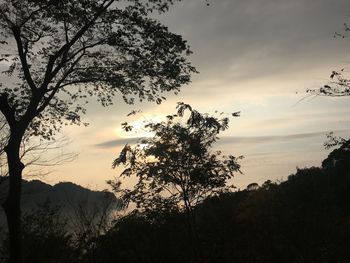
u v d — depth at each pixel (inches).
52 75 526.9
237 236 599.8
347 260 648.4
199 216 590.6
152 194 565.6
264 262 597.6
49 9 544.7
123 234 537.0
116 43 578.2
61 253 631.8
